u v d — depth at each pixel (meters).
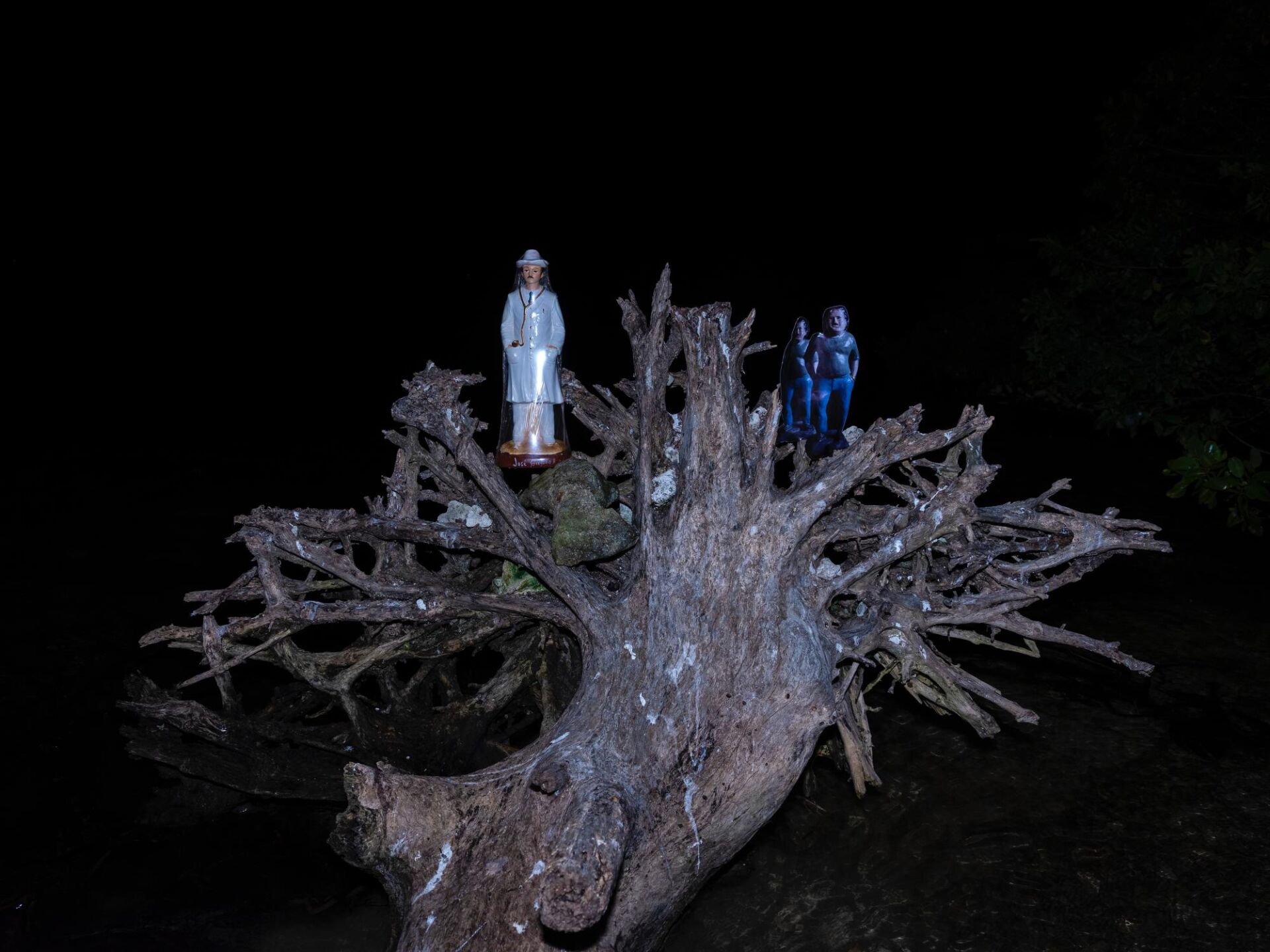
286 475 15.46
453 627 6.93
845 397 7.20
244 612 10.45
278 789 7.27
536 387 6.92
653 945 5.75
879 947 6.21
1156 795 7.59
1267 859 6.89
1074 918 6.39
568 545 6.19
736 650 5.80
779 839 7.18
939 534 6.41
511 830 5.40
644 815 5.50
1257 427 14.23
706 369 6.14
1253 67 14.84
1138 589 11.34
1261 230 13.67
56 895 6.55
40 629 10.02
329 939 6.25
